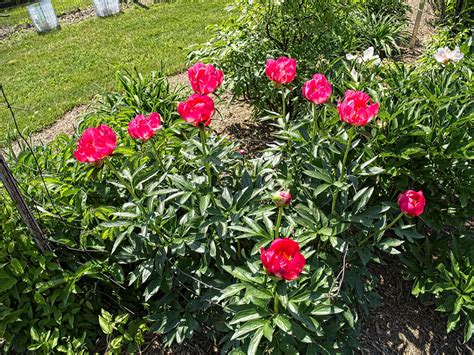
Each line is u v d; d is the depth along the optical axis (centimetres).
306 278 225
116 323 247
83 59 675
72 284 234
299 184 265
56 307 239
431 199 279
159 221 232
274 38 408
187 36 717
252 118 442
